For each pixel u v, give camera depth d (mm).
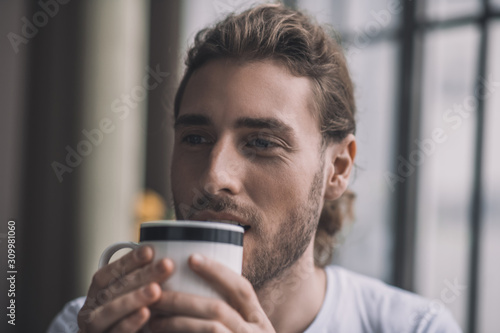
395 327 1105
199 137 922
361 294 1164
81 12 3342
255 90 880
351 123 1116
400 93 2982
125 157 3480
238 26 933
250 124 869
